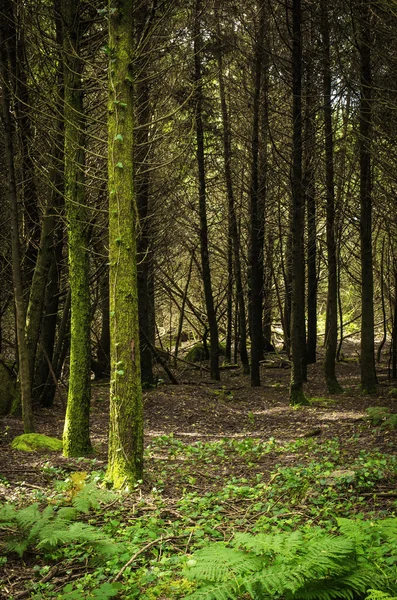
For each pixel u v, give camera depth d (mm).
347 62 15234
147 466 8695
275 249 24828
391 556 4090
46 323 13781
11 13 11922
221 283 27000
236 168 20906
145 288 17219
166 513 6391
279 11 15812
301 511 6172
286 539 3863
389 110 12844
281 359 24312
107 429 11805
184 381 19281
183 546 5344
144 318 17266
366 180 14703
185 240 23125
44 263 12359
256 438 11344
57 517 5258
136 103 12523
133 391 7164
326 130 15531
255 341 18438
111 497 5996
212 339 19844
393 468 7508
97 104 11344
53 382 13891
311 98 16250
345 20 14617
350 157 16250
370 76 13641
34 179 13109
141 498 6777
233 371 22562
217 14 16266
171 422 13195
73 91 8906
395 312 18500
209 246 23844
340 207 16250
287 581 3365
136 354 7160
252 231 18219
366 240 15125
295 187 14289
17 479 7641
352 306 35281
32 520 5055
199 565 3672
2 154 13844
